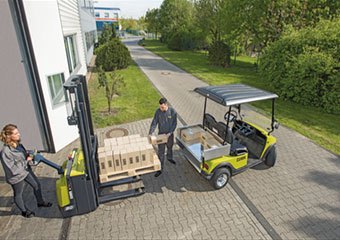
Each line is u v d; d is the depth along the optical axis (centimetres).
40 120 604
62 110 640
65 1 967
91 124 452
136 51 3394
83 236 375
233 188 488
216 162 449
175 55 3061
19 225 398
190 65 2236
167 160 586
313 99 1006
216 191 479
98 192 443
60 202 387
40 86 567
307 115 918
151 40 6194
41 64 567
